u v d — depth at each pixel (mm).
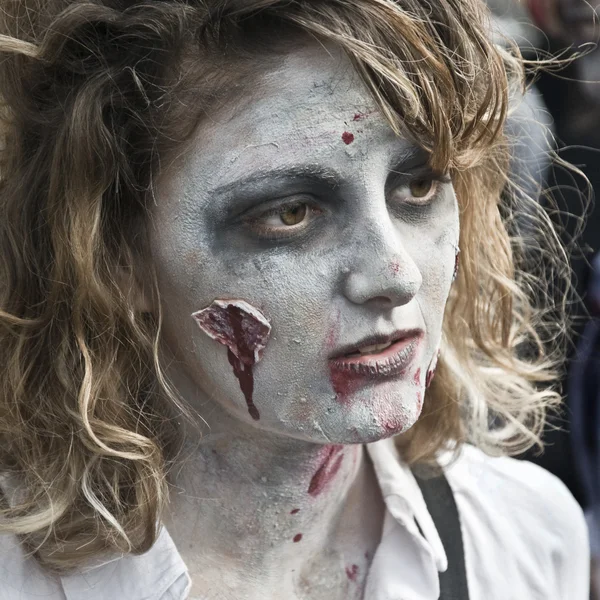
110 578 1170
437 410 1396
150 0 999
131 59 1030
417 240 1070
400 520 1272
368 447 1336
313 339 1030
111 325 1115
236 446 1164
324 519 1251
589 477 2006
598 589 1992
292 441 1159
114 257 1108
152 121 1018
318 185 997
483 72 1095
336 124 980
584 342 1945
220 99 986
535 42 2182
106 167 1059
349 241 1014
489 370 1510
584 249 1974
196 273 1041
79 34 1039
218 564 1214
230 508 1194
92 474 1164
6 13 1111
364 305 1018
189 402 1169
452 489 1404
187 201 1020
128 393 1164
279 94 978
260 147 983
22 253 1156
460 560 1332
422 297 1079
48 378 1171
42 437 1178
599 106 2094
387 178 1025
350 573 1284
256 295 1026
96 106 1040
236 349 1057
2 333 1171
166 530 1186
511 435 1513
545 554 1431
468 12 1078
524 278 1646
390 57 979
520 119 1538
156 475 1141
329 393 1048
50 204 1099
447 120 1016
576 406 1981
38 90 1099
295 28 967
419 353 1083
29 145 1136
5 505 1183
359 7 966
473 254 1364
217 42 976
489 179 1383
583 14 2062
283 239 1018
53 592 1172
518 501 1452
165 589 1162
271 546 1221
